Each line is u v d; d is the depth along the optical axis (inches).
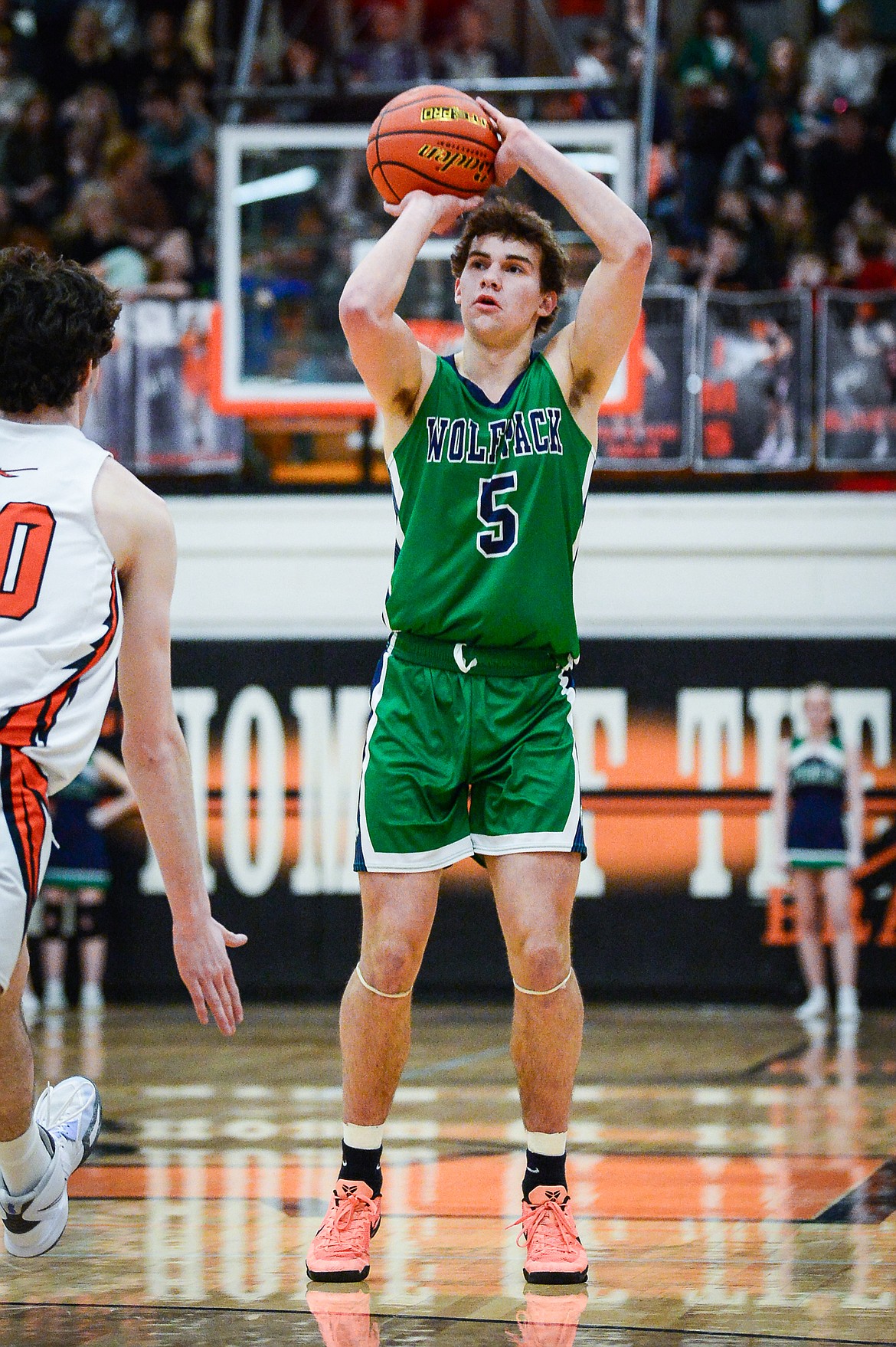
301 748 807.1
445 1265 275.6
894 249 922.7
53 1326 235.9
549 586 261.1
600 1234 301.7
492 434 260.2
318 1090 507.5
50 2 1098.1
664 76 1019.9
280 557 812.0
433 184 273.9
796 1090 504.4
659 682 792.3
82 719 217.2
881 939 775.7
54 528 218.4
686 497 793.6
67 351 226.4
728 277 893.2
